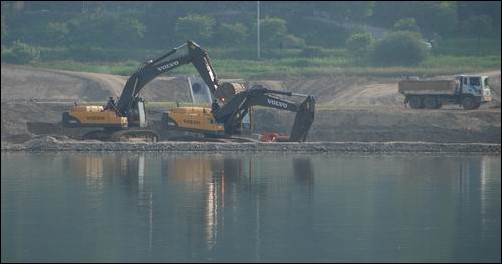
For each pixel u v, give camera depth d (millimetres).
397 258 116062
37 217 138625
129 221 136125
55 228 131375
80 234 127875
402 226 133125
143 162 196500
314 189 163625
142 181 171250
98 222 135375
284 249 120312
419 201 152375
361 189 163875
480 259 115312
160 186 165750
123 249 120250
